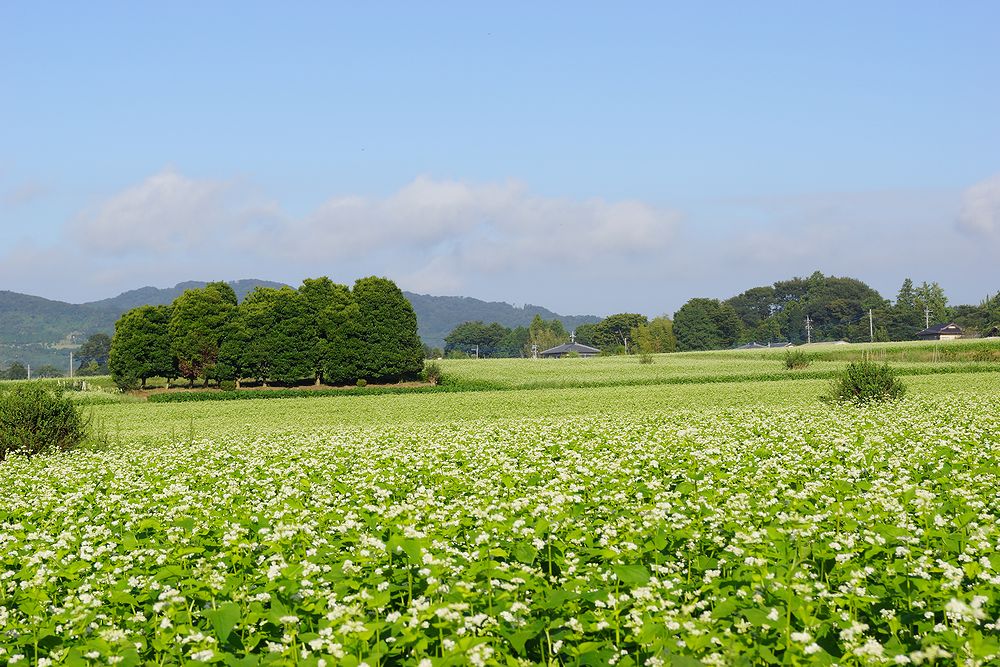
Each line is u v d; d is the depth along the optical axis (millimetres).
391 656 7699
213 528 12766
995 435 21109
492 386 77750
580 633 7691
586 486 15195
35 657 7984
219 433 38625
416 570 9617
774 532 10047
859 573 8680
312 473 19906
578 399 58125
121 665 7355
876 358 105312
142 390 92000
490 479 16922
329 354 92062
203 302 90875
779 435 23141
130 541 11898
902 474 15344
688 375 82750
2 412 31750
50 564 11070
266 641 8352
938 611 8117
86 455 28344
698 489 14406
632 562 9766
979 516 11117
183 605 9125
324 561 10227
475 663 6750
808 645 6910
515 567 9383
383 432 32219
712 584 8789
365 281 94188
